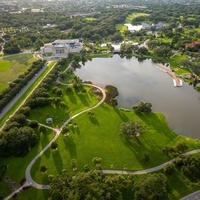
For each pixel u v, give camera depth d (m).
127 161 158.12
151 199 121.75
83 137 181.12
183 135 185.12
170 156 160.00
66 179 138.12
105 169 153.12
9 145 167.12
